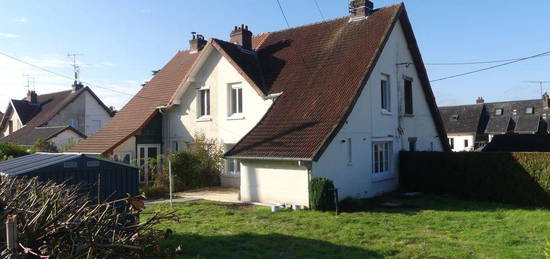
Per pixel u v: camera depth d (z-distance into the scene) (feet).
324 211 42.70
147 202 50.19
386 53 60.18
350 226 35.50
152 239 18.93
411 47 66.18
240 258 26.58
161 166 64.23
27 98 155.63
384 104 60.64
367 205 47.11
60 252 15.38
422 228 34.78
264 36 76.59
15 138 124.36
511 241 30.04
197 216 40.60
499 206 46.39
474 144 183.62
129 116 74.64
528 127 176.55
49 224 16.26
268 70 65.16
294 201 46.14
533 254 26.40
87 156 32.22
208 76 67.72
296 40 68.85
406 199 51.67
